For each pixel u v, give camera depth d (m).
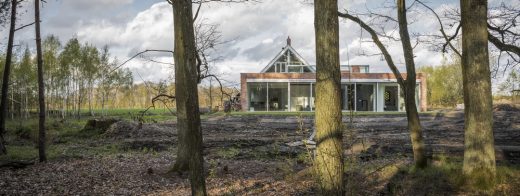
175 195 9.55
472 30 9.02
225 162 14.72
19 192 9.75
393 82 46.28
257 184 10.50
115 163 14.27
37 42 14.00
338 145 6.34
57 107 51.88
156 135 25.30
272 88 48.47
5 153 16.55
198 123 6.73
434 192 8.73
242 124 32.53
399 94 47.19
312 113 38.06
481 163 8.98
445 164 11.28
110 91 52.81
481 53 8.98
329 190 6.29
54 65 46.41
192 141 6.70
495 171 9.01
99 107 65.00
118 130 25.39
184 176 11.55
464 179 9.09
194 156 6.68
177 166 12.02
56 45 46.72
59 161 14.80
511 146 16.12
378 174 10.70
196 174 6.68
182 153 12.02
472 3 8.98
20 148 19.41
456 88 58.16
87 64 46.69
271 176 11.60
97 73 46.84
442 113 37.16
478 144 9.02
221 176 11.78
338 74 6.44
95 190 10.08
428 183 9.43
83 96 51.38
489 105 9.05
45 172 12.36
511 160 13.70
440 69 62.41
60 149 19.27
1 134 16.70
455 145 18.12
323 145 6.35
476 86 9.03
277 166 13.21
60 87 46.69
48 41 46.16
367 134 24.14
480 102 9.00
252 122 33.81
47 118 42.06
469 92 9.13
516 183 8.89
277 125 31.52
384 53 10.83
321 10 6.42
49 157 15.84
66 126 30.48
